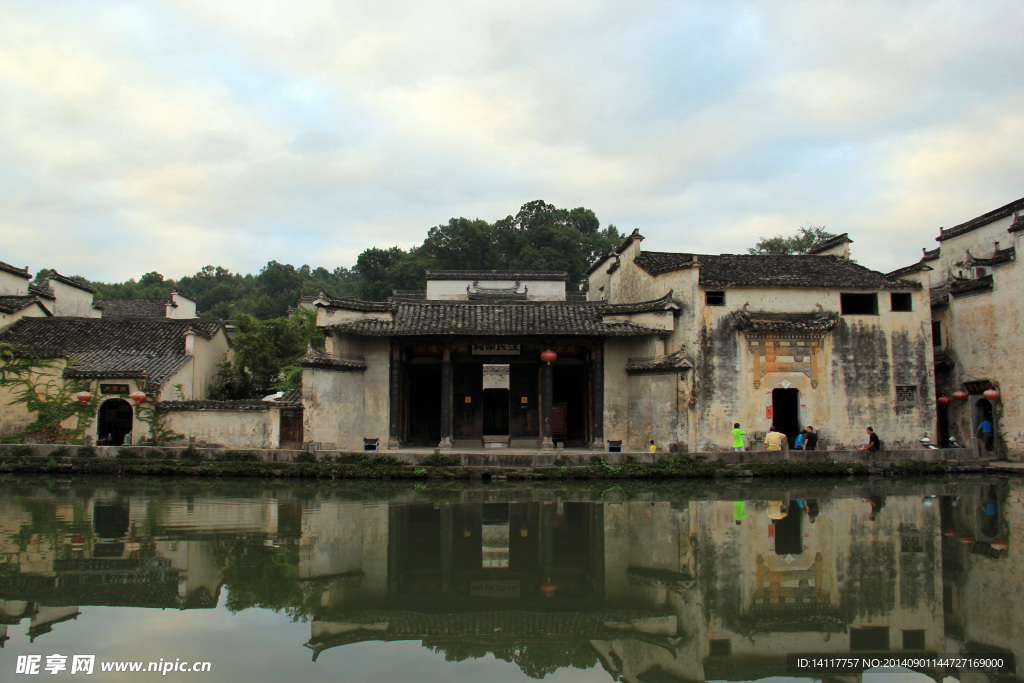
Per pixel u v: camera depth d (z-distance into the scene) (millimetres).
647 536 14984
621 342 27984
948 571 12297
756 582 11820
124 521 16203
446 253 74688
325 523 16156
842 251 32344
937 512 17562
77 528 15383
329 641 9297
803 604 10773
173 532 15070
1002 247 30641
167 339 30156
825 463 24438
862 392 26438
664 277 27641
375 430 27359
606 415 27656
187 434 25812
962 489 21703
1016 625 9906
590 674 8508
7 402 25969
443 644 9438
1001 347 27469
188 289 115625
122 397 26125
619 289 33812
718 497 20188
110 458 24578
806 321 25906
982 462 25594
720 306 26297
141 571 12164
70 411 25797
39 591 11062
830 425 26156
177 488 21734
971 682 8156
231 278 120375
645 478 23797
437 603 10891
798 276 27672
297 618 10078
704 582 11844
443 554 13523
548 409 26422
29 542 14031
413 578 12062
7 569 12188
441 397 28484
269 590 11312
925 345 26938
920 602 10828
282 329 35906
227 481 23328
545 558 13289
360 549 13836
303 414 25219
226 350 34469
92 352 28688
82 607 10367
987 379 28078
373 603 10836
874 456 24938
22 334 29609
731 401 25891
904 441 26438
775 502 19250
